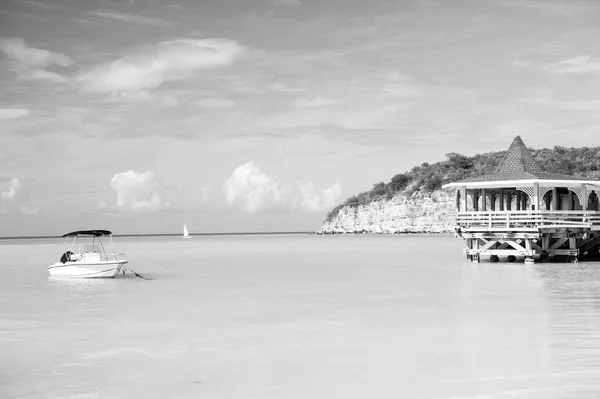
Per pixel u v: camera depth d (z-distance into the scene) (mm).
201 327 22953
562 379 15281
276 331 21938
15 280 42156
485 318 23609
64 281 41031
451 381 15383
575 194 48938
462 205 46469
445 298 29312
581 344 18875
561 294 29703
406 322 23188
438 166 185875
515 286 33062
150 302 29953
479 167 175125
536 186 43812
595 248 51625
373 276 42344
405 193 186000
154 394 14930
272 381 15766
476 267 45281
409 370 16438
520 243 45750
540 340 19500
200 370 16891
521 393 14336
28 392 15258
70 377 16453
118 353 18984
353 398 14359
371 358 17750
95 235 43969
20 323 24469
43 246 137500
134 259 68188
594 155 139250
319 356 18125
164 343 20266
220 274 46000
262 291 33781
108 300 30953
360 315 25000
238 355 18453
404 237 155875
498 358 17375
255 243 142125
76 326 23641
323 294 32000
